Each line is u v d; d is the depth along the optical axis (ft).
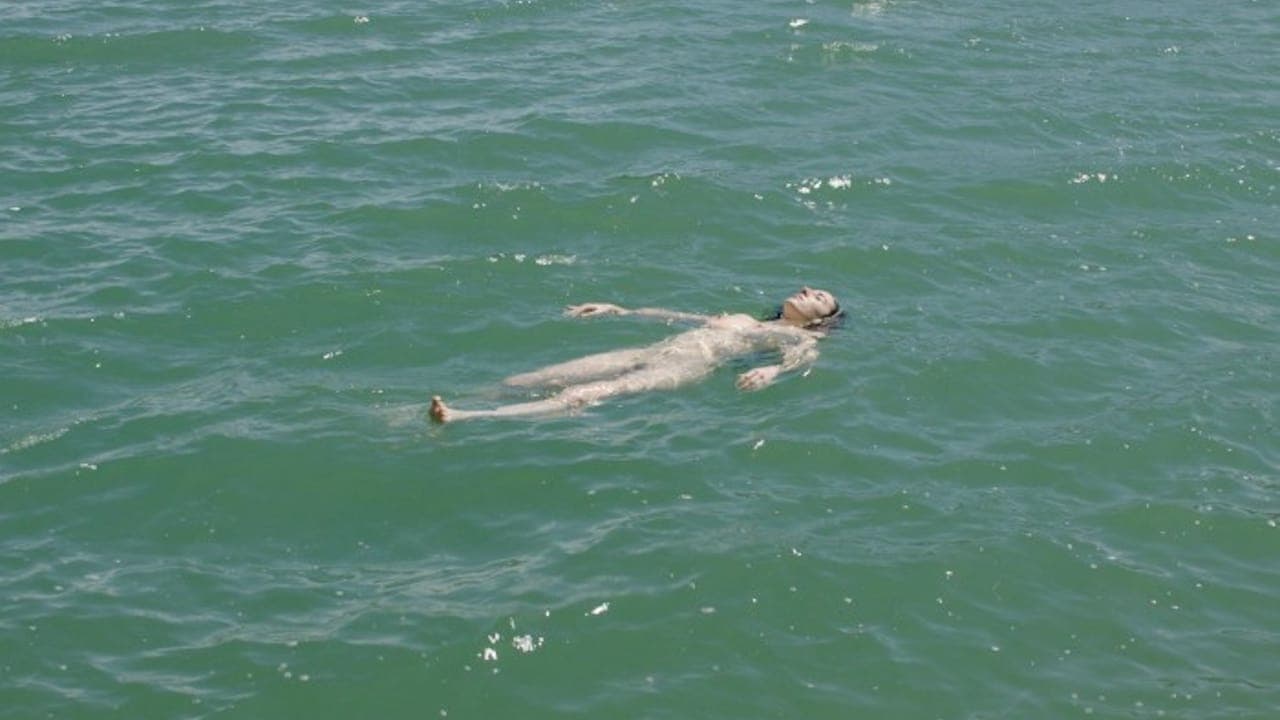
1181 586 41.22
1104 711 36.32
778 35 87.15
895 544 41.78
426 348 51.29
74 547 40.24
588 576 39.60
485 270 57.06
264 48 81.56
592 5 91.56
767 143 70.95
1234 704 36.76
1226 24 94.22
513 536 41.39
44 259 56.65
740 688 36.19
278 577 39.42
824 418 47.73
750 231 61.87
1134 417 49.21
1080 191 67.92
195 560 40.01
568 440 45.78
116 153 67.00
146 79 76.74
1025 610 39.73
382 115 72.49
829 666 37.14
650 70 80.23
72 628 36.86
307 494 42.91
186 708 34.40
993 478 45.42
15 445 44.62
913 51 85.35
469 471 44.09
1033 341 53.98
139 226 59.77
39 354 49.75
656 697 35.70
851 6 93.56
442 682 35.73
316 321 52.80
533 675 36.14
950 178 68.39
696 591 39.24
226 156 66.80
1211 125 76.48
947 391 50.06
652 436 46.29
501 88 76.59
